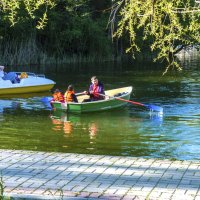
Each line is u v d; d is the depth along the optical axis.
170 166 8.10
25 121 15.03
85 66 36.75
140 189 6.78
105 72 32.03
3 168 7.94
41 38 39.72
